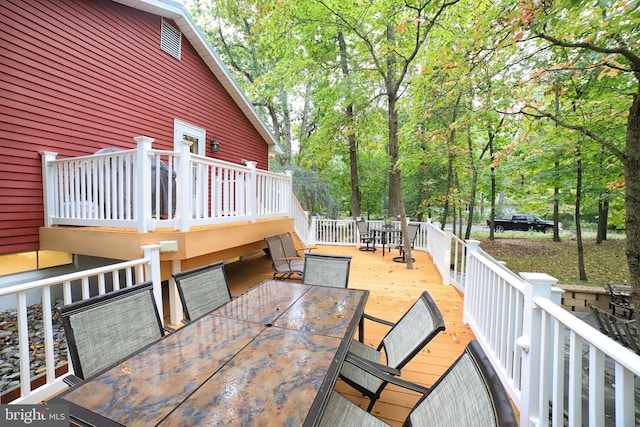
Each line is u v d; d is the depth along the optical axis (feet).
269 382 4.21
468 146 36.09
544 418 5.55
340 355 4.98
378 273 19.85
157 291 9.48
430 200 40.37
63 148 14.89
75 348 5.23
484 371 3.59
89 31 15.99
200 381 4.23
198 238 12.09
